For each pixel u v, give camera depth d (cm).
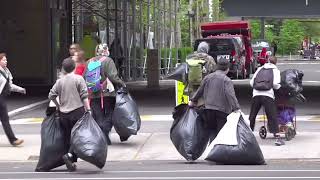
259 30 12388
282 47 13450
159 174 1323
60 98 1382
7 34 4022
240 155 1423
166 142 1775
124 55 4538
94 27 4422
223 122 1448
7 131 1727
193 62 1596
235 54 4703
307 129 2008
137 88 3956
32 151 1669
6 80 1698
